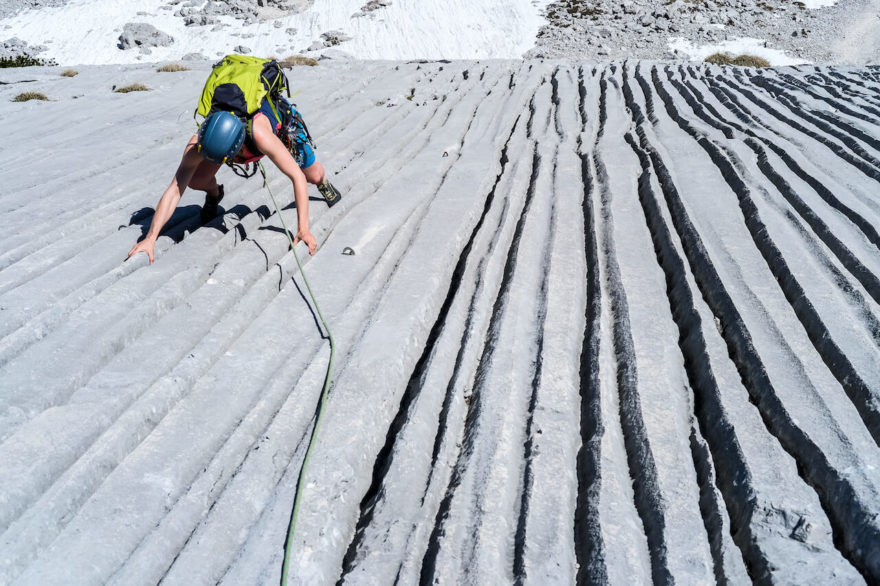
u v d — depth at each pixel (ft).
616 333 13.15
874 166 21.54
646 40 112.16
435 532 8.71
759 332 12.59
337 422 10.64
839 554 8.05
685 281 14.73
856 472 8.97
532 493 9.14
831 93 33.42
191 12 124.98
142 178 22.03
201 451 10.20
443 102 35.29
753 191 19.39
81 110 35.04
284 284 15.12
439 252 16.46
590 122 29.48
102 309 13.46
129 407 10.96
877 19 113.91
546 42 113.19
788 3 123.24
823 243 16.26
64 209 19.57
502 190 20.94
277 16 123.85
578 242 17.24
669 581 7.80
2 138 29.27
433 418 10.94
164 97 38.70
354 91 39.34
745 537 8.51
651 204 19.56
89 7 127.65
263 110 14.93
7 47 115.14
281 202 19.76
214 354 12.43
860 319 13.05
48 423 10.34
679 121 29.32
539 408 10.81
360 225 18.24
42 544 8.58
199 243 16.76
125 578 8.06
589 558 8.24
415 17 120.37
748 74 41.91
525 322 13.41
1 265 16.08
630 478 9.67
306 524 8.83
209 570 8.23
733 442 9.88
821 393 10.74
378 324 13.29
